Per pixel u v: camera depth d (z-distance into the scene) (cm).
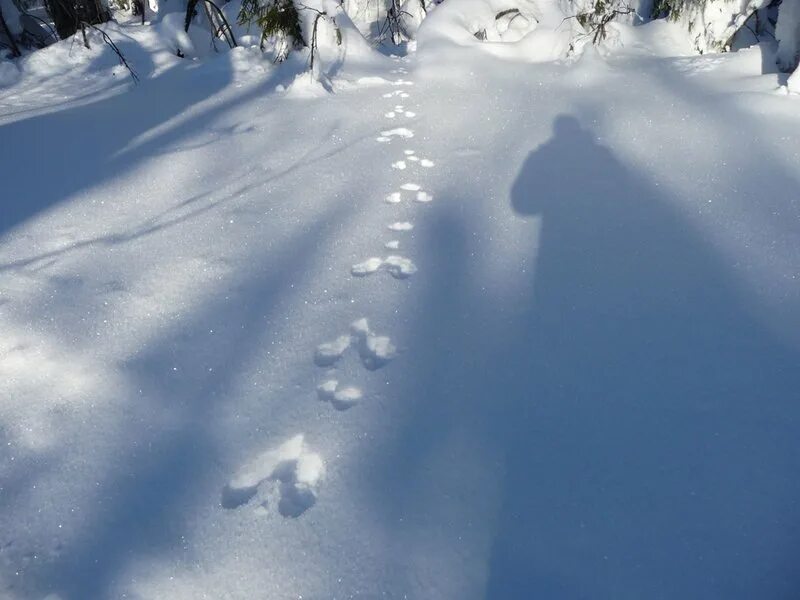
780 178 236
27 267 219
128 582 112
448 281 196
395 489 126
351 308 187
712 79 363
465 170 278
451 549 112
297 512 123
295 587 109
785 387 140
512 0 550
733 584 101
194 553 117
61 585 113
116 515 125
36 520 125
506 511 118
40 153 329
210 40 543
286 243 227
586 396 144
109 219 254
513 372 155
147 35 526
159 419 150
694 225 211
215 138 339
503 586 105
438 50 486
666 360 153
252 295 198
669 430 133
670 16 493
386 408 148
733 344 155
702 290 177
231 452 140
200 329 183
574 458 128
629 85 375
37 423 149
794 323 160
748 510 114
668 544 109
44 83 483
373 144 318
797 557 104
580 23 481
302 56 470
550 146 294
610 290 182
